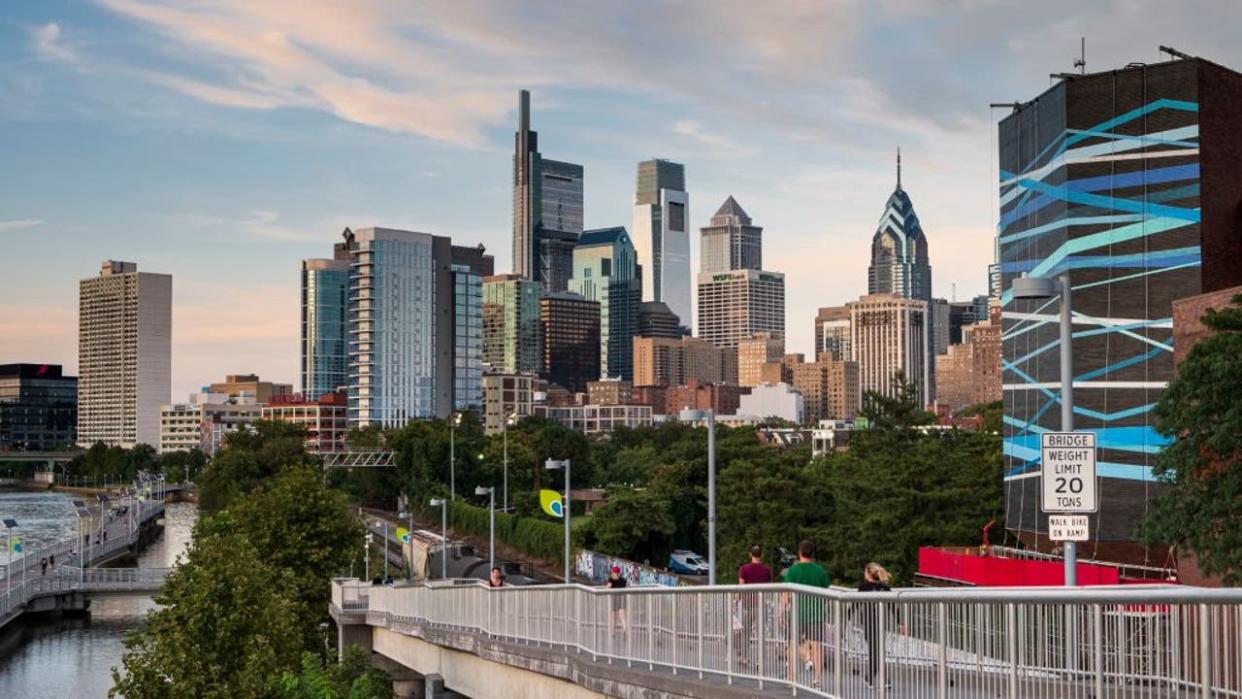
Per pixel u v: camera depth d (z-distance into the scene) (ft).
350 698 148.87
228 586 150.30
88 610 378.53
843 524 293.02
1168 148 212.02
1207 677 43.78
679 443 452.76
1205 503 126.72
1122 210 215.51
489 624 150.92
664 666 93.66
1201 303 165.48
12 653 310.65
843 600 67.21
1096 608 49.44
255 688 142.20
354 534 298.56
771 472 315.58
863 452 338.95
